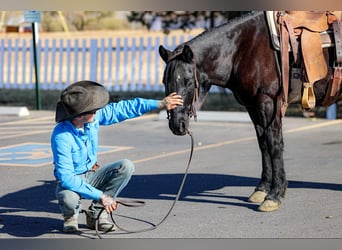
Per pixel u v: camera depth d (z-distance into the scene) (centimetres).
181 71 1001
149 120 2258
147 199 1205
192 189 1277
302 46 1052
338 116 2252
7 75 3272
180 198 1208
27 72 3528
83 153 946
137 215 1095
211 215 1083
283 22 1058
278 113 1063
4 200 1224
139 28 5069
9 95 3069
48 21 5012
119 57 3050
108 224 998
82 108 911
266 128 1068
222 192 1245
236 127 2064
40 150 1755
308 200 1162
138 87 3016
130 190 1280
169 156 1645
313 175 1373
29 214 1120
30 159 1636
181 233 989
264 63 1051
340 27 1071
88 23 5131
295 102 1102
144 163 1565
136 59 3378
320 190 1234
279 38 1049
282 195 1103
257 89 1056
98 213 990
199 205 1151
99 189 977
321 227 1005
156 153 1689
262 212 1090
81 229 1019
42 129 2098
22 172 1484
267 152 1145
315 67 1058
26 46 3209
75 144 934
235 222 1040
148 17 3012
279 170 1089
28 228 1031
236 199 1187
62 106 923
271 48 1052
